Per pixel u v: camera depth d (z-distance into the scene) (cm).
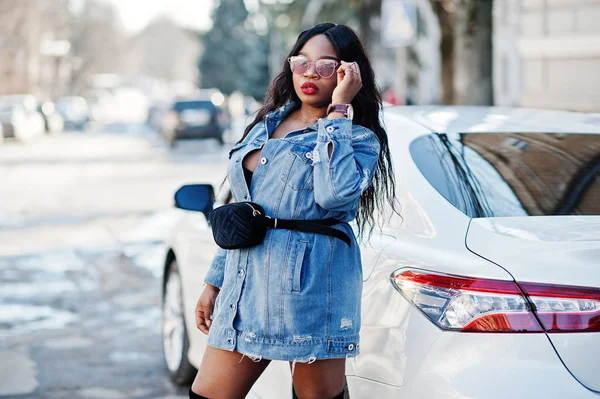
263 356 288
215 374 300
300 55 307
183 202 410
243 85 5669
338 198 281
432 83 4344
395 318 310
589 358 277
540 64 1889
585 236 298
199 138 3322
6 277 889
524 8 1916
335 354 289
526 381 276
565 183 346
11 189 1806
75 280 876
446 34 1457
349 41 308
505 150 367
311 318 286
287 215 291
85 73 9544
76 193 1714
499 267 288
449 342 290
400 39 1383
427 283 301
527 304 281
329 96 306
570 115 423
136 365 599
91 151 3212
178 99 3359
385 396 310
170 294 569
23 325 705
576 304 279
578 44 1764
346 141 286
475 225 313
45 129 4766
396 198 348
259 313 289
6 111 3850
